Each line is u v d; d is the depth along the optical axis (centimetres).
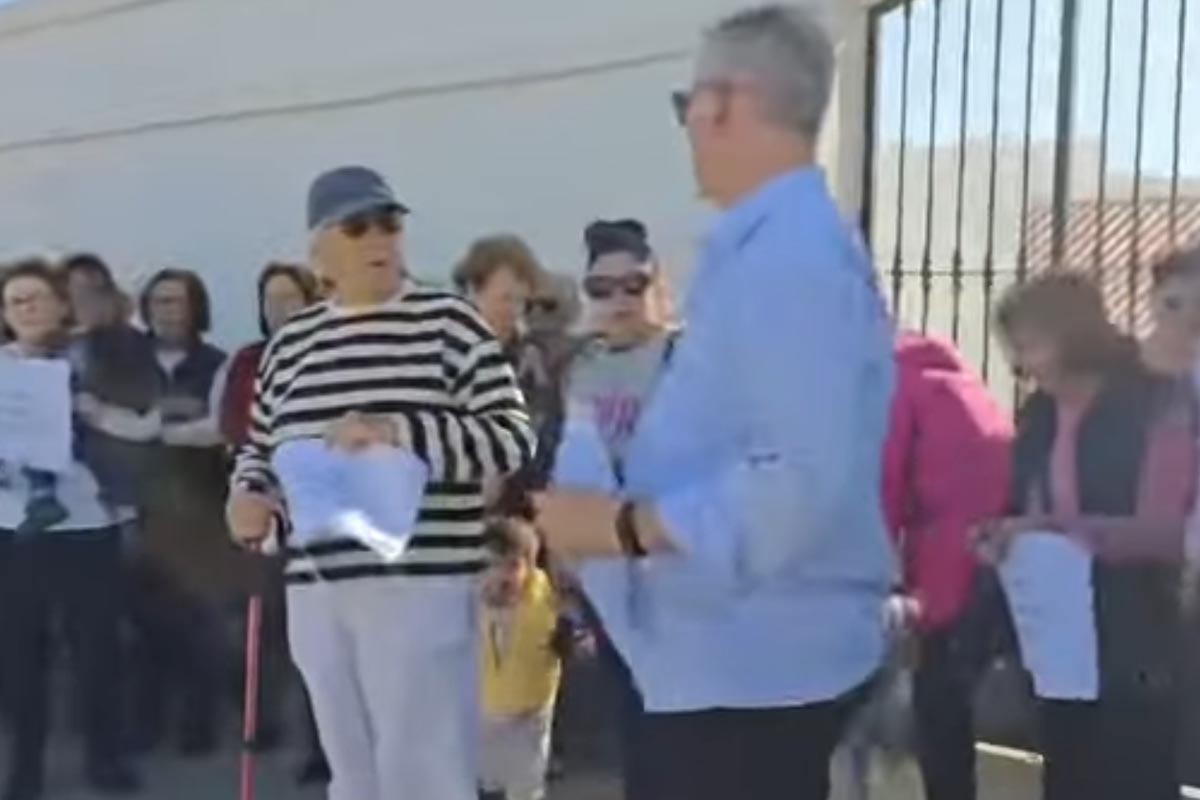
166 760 676
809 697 285
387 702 455
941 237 625
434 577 452
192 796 639
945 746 451
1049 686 414
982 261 613
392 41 805
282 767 666
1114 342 411
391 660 452
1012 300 433
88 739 646
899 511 431
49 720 649
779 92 278
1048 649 413
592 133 715
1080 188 587
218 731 686
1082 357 412
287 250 864
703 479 278
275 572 639
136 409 629
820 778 290
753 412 271
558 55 727
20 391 601
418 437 442
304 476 441
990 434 430
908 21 632
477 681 474
